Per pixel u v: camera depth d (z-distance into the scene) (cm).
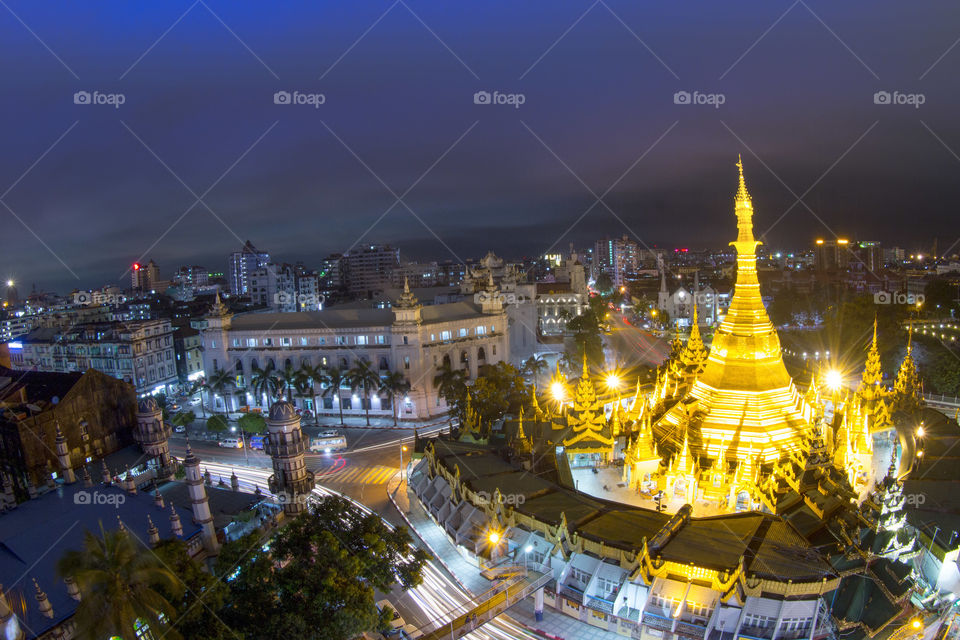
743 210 8744
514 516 7406
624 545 6344
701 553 6056
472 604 6744
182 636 4603
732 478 8050
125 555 4391
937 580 6334
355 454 12044
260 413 13538
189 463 6450
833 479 7381
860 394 9981
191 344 19100
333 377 13950
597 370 17725
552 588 6656
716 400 8875
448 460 9081
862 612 5628
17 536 5922
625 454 9206
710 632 5662
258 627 4938
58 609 5100
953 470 7844
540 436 9975
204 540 6556
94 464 9931
